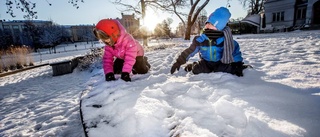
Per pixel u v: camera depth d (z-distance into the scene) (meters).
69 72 5.88
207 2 16.70
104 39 2.05
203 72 2.19
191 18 17.53
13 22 51.56
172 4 14.70
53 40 46.47
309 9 20.28
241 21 28.47
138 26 14.06
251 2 33.78
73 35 63.28
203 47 2.06
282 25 23.33
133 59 2.15
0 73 6.91
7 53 8.72
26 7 5.19
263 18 25.27
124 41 2.14
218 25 1.92
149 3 13.42
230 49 1.91
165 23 38.94
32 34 44.88
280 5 23.11
